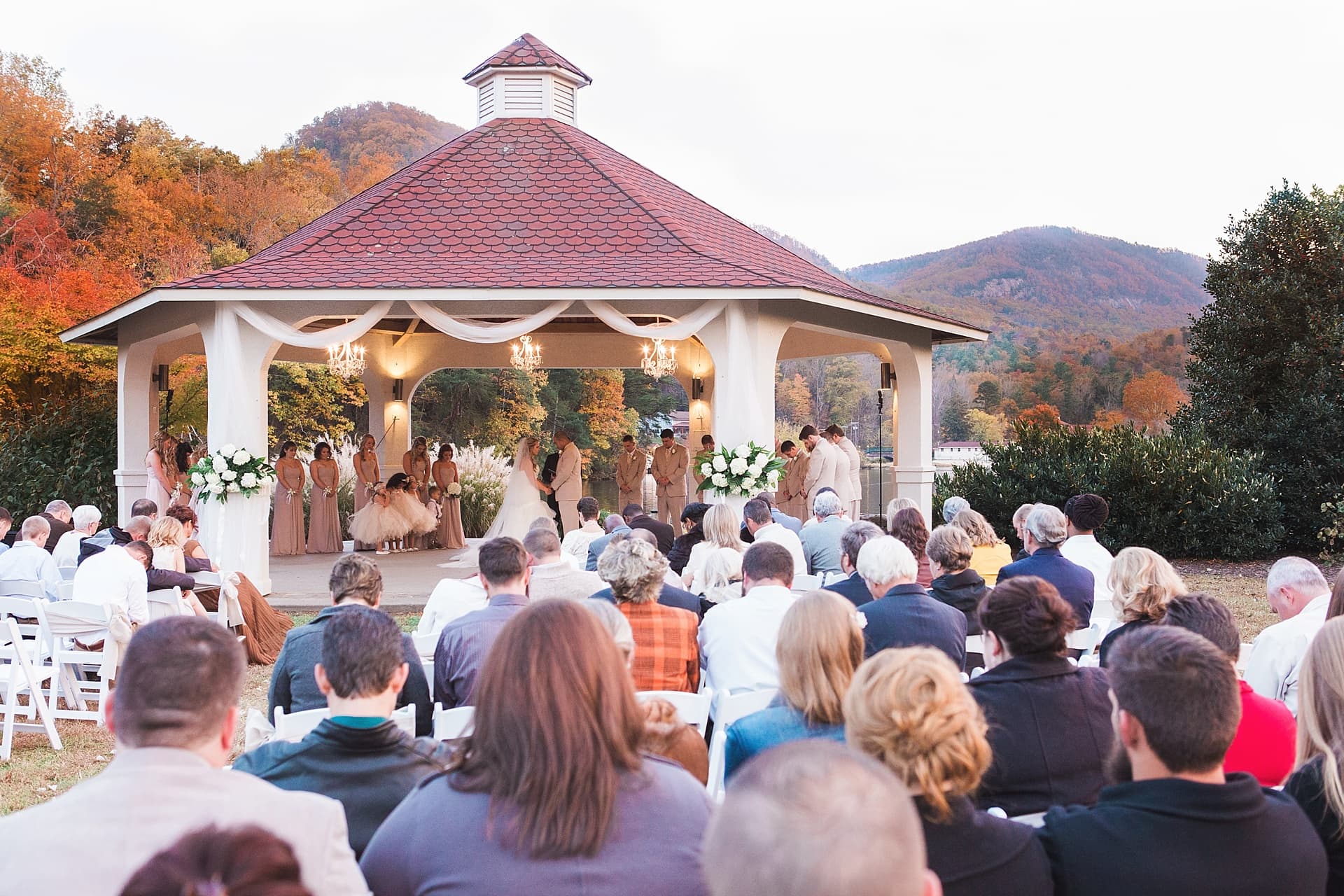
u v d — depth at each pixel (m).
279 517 15.24
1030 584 3.12
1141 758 2.16
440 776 2.02
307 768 2.58
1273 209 18.55
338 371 12.58
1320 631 2.71
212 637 2.00
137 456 13.88
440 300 10.64
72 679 6.95
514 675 1.91
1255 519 16.03
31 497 16.17
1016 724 2.95
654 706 2.99
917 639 4.25
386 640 2.69
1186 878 2.01
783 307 11.62
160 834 1.81
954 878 2.03
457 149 13.83
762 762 1.19
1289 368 17.72
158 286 10.63
